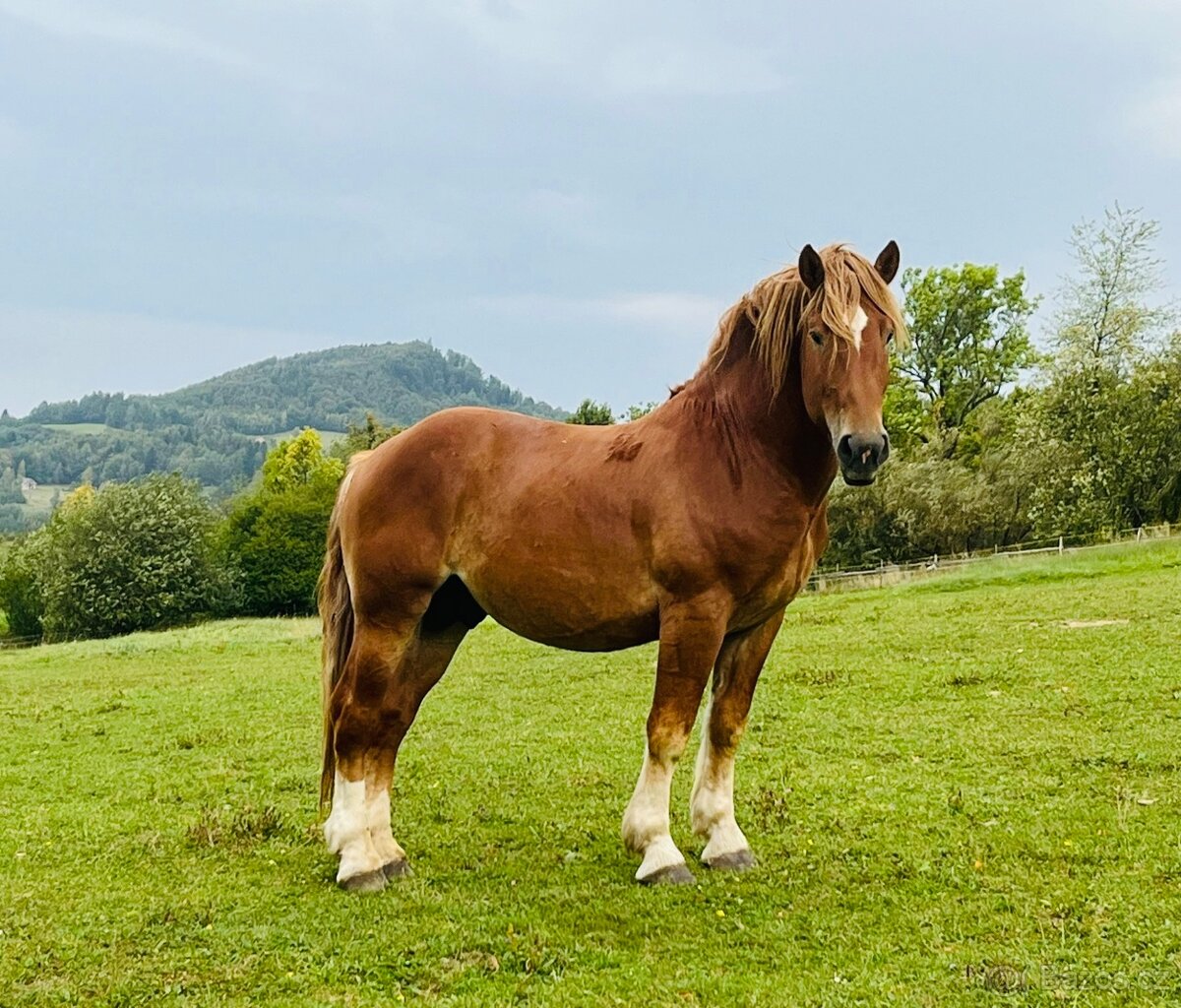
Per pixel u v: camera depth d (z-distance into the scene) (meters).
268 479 70.44
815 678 11.98
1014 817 6.07
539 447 5.56
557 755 8.98
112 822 7.15
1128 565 23.23
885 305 4.75
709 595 4.98
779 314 4.89
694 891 5.02
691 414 5.19
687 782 7.78
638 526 5.10
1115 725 8.35
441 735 10.34
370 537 5.61
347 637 6.02
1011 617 16.31
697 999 3.87
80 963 4.44
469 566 5.54
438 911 4.97
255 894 5.34
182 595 49.38
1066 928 4.34
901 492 37.06
